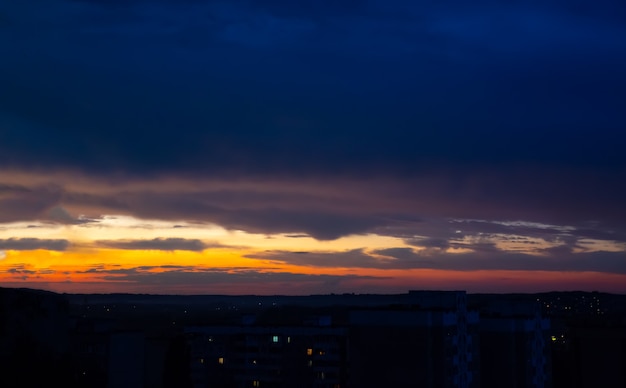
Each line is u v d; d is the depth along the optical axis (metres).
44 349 125.00
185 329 175.62
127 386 148.25
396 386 125.75
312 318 181.00
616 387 155.12
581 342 159.88
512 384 146.38
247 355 168.75
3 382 116.06
